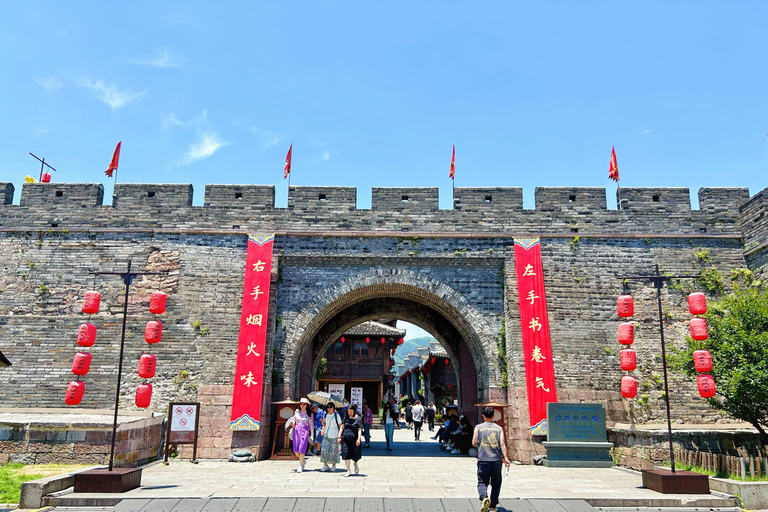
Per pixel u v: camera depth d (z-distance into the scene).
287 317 17.22
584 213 17.88
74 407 15.80
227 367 16.31
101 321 16.53
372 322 37.34
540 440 15.99
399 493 10.40
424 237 17.64
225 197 17.78
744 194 18.08
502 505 9.74
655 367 16.61
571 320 16.97
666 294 17.22
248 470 13.79
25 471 12.08
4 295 16.61
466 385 21.23
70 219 17.34
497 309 17.38
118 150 17.97
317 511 9.31
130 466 14.05
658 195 18.03
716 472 12.03
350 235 17.58
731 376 12.59
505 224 17.77
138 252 17.17
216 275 17.05
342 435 13.12
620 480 12.69
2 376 15.98
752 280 17.00
